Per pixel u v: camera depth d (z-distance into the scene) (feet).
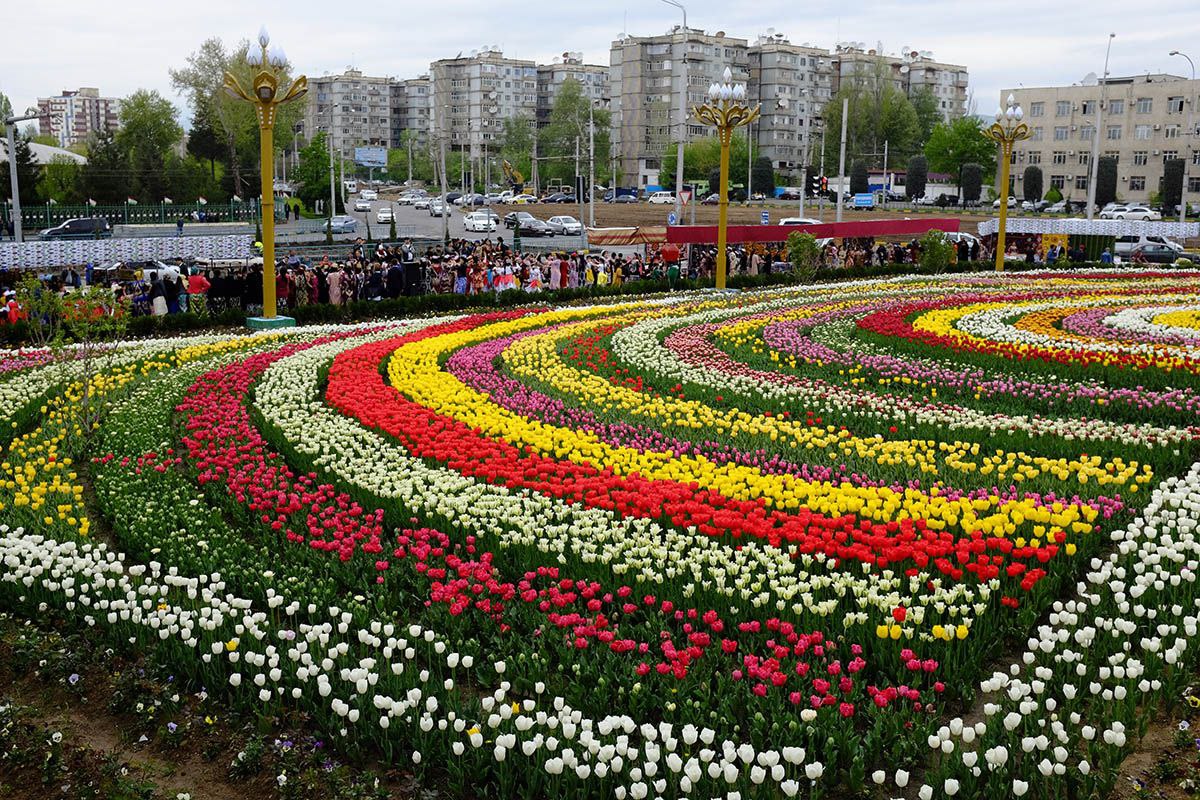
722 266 106.01
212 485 37.52
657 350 62.34
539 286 104.01
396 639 25.57
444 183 174.19
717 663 24.72
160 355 63.98
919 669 23.22
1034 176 302.04
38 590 29.22
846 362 57.52
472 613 27.35
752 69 406.62
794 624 26.35
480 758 21.24
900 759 21.02
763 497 34.50
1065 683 23.21
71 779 22.09
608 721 21.02
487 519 33.60
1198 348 59.41
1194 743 21.45
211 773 22.31
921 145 383.24
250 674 25.21
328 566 30.19
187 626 25.94
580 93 401.08
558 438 42.06
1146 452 39.50
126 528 33.06
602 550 31.24
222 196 268.62
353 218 231.71
